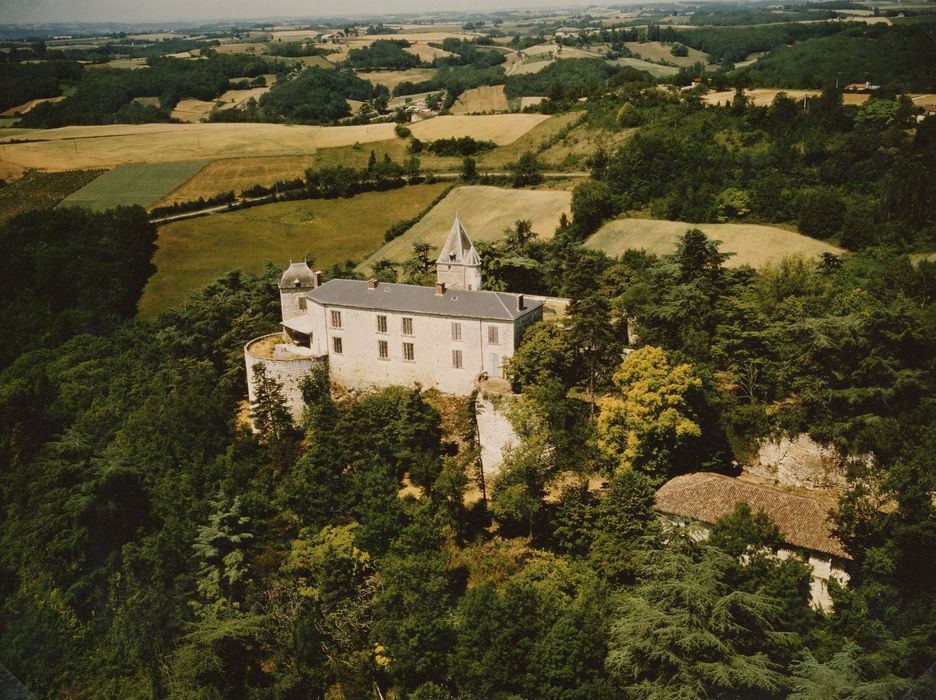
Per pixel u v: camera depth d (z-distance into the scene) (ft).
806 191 431.02
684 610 150.20
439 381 275.18
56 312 401.29
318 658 185.16
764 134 513.04
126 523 237.66
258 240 536.01
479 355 265.75
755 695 142.92
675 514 198.90
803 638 155.74
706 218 456.45
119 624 199.82
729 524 183.21
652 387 225.35
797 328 233.55
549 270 373.40
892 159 412.36
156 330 390.21
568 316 286.25
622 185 512.63
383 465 245.24
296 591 199.21
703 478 208.03
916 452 197.88
